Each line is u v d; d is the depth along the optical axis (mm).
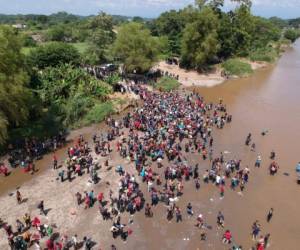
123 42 74250
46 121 49719
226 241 29859
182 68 90500
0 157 41594
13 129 46719
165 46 96875
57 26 137625
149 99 61812
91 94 59812
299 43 193625
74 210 32875
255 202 35969
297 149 48250
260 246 28766
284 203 36094
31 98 46062
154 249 28875
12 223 30984
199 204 34938
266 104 67625
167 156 42719
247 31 109750
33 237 29094
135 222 31734
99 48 86812
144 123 50844
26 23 183500
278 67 106562
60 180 37656
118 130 49125
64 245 28188
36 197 34750
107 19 103250
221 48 102062
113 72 75938
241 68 92188
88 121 52531
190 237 30406
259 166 42906
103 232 30344
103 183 37125
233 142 49281
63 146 45531
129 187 34969
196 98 67750
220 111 61406
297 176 41250
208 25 86438
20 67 46312
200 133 50406
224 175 39812
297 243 30688
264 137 51625
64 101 54625
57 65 67438
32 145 44000
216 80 84562
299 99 72000
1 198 34594
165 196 34688
